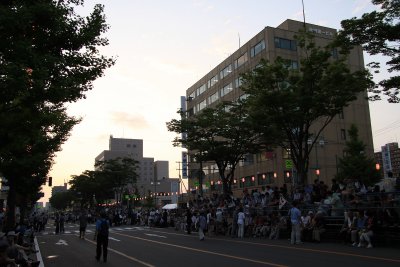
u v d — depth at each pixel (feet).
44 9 32.24
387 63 58.44
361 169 149.28
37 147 81.00
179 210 133.59
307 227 65.92
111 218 156.97
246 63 202.59
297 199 76.54
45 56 32.68
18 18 29.73
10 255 33.76
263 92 79.25
